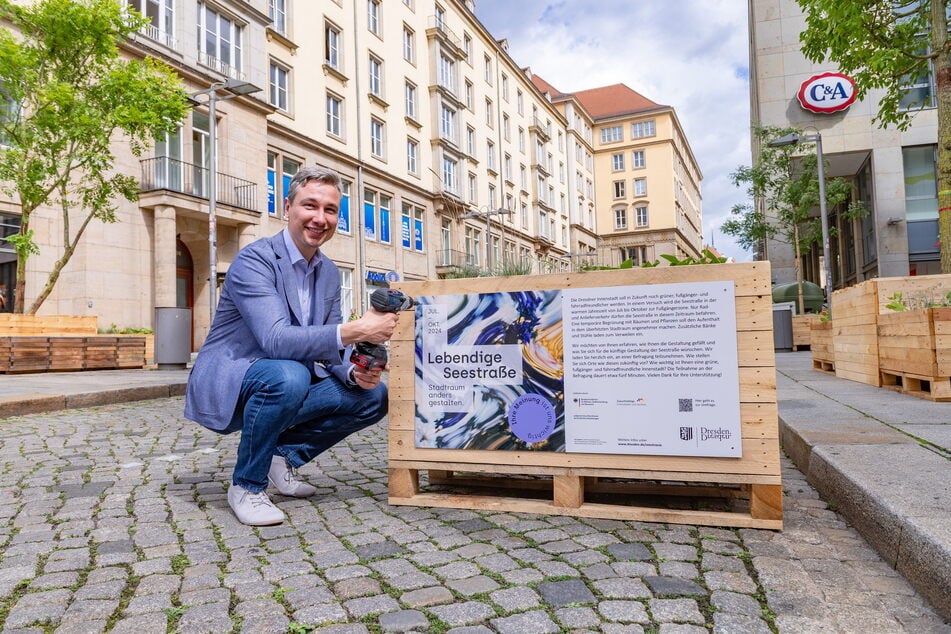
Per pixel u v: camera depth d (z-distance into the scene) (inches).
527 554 90.4
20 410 256.2
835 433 144.0
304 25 978.1
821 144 821.2
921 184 876.6
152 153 710.5
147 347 613.0
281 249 113.3
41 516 113.9
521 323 110.7
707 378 100.9
